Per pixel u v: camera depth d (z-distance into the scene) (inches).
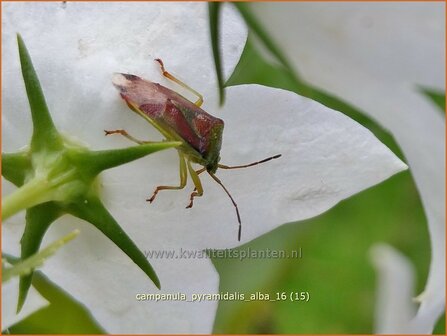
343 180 2.2
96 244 2.3
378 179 2.2
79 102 2.2
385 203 3.9
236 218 2.3
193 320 2.4
